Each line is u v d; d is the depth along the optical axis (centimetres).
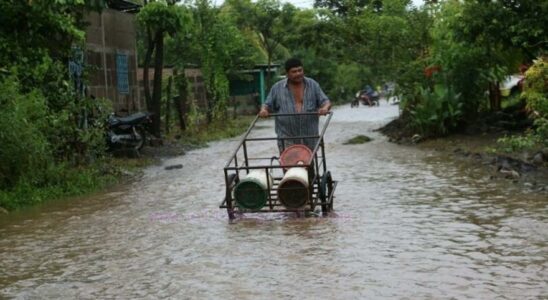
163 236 707
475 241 631
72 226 792
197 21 2956
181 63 3095
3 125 1001
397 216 766
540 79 1234
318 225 725
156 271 568
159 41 1989
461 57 1742
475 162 1244
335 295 482
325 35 2525
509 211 769
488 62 1756
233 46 3106
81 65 1454
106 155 1470
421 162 1304
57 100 1258
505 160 1171
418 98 1869
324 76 5100
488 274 523
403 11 2127
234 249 630
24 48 1091
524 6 1527
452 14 1697
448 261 564
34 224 817
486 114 1831
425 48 2022
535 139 1188
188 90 2656
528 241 623
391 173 1155
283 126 858
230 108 4181
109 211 889
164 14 1905
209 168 1370
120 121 1634
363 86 5500
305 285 508
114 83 2109
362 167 1259
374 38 2122
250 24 4450
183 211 858
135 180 1227
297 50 4950
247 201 770
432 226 705
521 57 1747
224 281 528
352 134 2091
